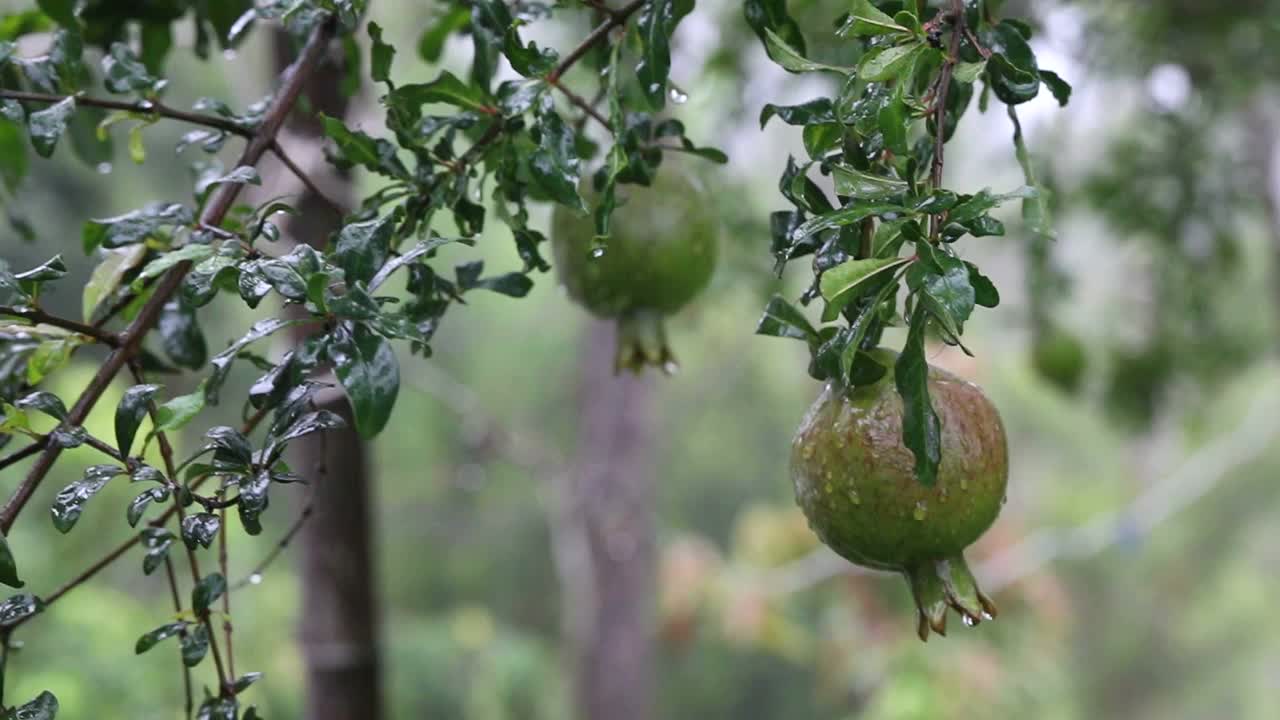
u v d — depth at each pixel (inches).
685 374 490.3
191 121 46.4
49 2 56.1
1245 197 141.0
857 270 35.1
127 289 46.4
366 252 40.1
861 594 339.9
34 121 44.1
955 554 44.1
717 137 130.3
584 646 283.4
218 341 278.1
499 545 476.1
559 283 61.4
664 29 43.9
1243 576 461.4
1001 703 362.9
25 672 236.5
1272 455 431.5
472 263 45.8
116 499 220.4
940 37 38.5
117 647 248.4
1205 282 153.5
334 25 47.4
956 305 33.9
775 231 41.6
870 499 42.8
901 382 36.0
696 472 509.4
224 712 41.3
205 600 40.8
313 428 37.4
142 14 65.2
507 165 45.1
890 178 38.0
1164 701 466.0
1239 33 127.0
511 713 422.3
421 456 452.4
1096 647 462.6
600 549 278.4
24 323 44.2
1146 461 434.3
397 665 410.0
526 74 43.4
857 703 459.2
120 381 189.3
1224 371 176.7
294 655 321.1
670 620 315.6
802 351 437.1
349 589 79.7
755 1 44.3
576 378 469.1
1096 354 173.9
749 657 455.2
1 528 36.2
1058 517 449.1
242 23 44.3
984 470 43.2
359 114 84.1
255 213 45.4
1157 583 459.5
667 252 58.6
